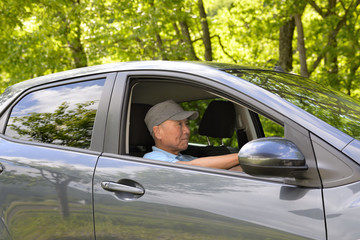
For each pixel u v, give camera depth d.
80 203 2.28
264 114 1.92
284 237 1.69
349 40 13.52
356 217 1.57
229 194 1.86
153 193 2.05
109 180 2.21
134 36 11.89
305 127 1.79
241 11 16.62
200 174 1.98
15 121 2.81
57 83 2.74
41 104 2.75
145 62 2.45
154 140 2.85
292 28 13.39
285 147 1.68
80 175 2.30
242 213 1.80
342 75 13.69
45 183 2.43
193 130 4.40
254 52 18.69
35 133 2.66
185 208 1.95
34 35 12.83
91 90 2.53
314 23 14.45
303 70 11.48
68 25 12.89
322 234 1.62
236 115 3.33
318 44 14.40
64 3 12.16
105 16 11.96
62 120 2.57
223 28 18.41
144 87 2.93
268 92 1.99
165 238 2.00
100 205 2.21
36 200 2.45
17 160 2.59
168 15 11.77
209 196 1.90
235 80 2.07
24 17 12.55
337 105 2.18
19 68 14.18
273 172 1.67
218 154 3.22
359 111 2.20
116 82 2.43
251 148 1.71
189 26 14.85
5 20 12.46
